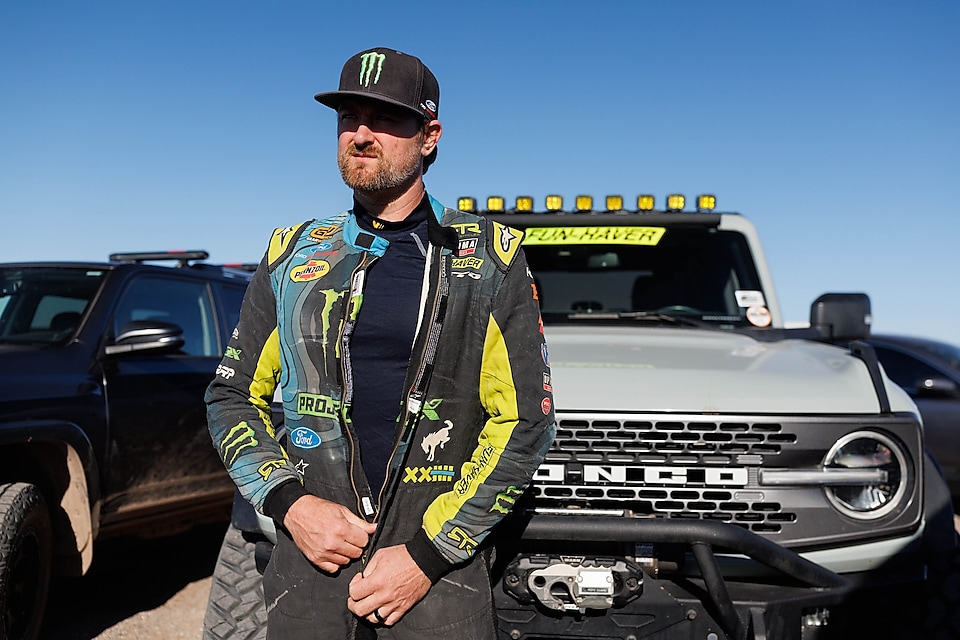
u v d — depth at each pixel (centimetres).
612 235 442
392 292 213
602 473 282
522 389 210
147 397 459
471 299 211
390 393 210
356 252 217
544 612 266
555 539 257
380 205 220
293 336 215
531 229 447
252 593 291
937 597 301
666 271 436
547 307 434
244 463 213
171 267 532
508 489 207
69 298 465
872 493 284
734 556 278
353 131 212
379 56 212
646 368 304
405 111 211
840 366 315
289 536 213
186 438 486
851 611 288
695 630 260
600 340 355
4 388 384
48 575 391
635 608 261
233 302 571
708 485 281
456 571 209
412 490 209
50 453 412
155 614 463
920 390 777
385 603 200
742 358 325
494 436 211
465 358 212
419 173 221
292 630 209
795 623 262
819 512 280
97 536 427
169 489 475
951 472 755
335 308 213
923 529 286
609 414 283
